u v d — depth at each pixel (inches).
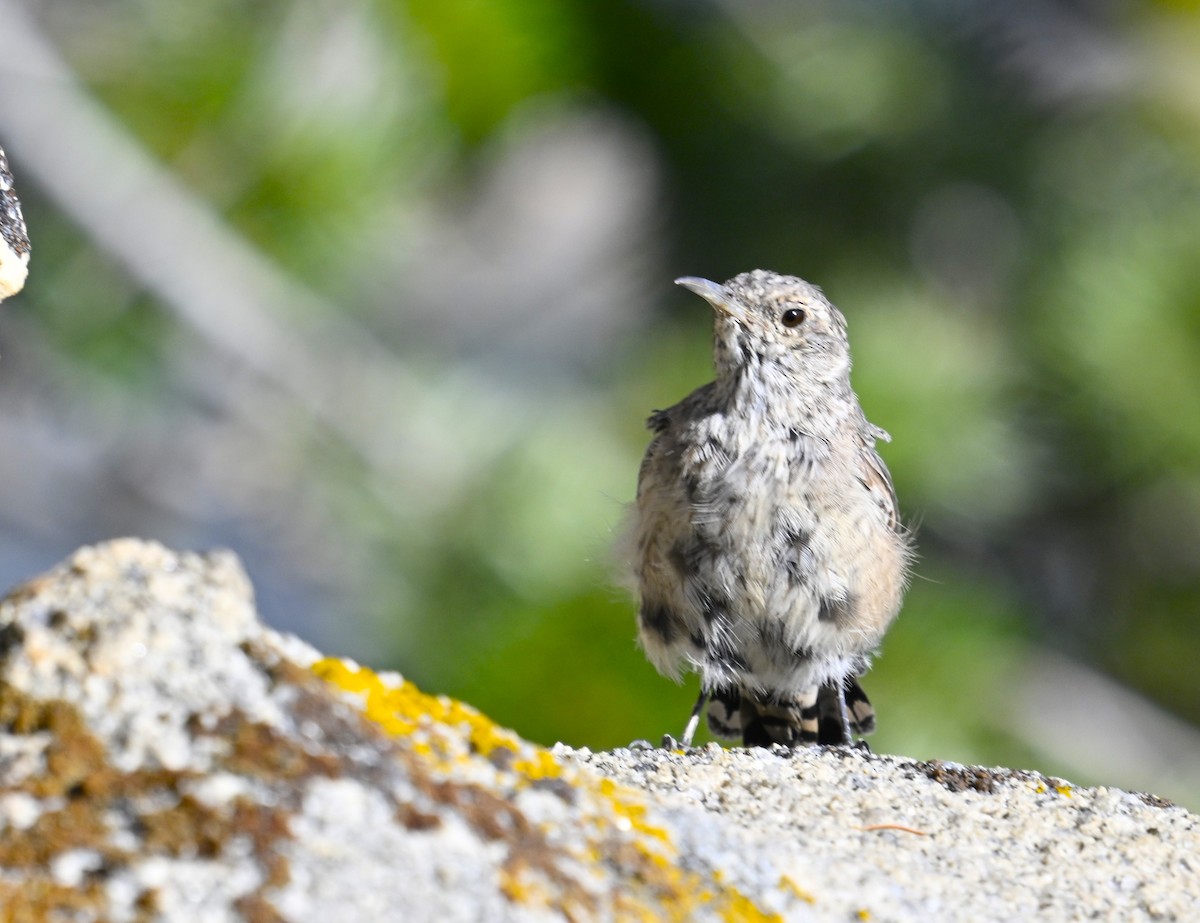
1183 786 513.7
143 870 151.7
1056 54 528.1
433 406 478.0
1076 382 514.6
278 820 158.4
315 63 459.5
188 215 466.9
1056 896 207.3
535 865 166.2
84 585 173.6
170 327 482.0
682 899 172.1
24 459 575.8
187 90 454.3
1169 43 530.6
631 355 521.3
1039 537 524.7
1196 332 517.3
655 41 508.4
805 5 530.0
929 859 212.8
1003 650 478.3
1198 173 526.9
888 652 458.9
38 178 458.9
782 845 200.5
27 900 147.6
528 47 482.3
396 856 159.8
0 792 156.2
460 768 176.1
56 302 479.8
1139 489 522.3
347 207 468.1
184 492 559.8
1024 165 519.5
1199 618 536.7
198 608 174.7
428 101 472.4
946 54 525.3
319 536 506.3
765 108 518.0
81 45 459.5
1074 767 493.0
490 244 693.9
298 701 170.6
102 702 165.2
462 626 432.1
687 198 528.4
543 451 457.7
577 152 709.9
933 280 522.3
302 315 484.7
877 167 515.2
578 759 250.2
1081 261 519.8
